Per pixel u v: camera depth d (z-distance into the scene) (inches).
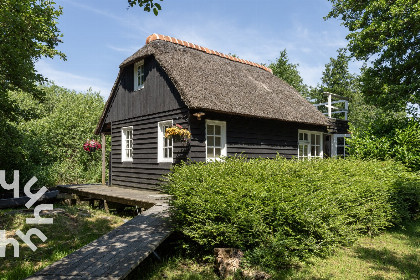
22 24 302.2
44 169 561.9
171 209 209.8
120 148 466.6
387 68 520.1
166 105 377.4
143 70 430.0
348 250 211.8
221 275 169.6
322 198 206.1
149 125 407.5
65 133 640.4
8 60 310.2
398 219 265.6
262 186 194.9
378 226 249.3
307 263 185.0
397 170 315.6
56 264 159.9
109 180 483.5
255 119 414.6
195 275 173.2
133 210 364.8
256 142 412.8
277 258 175.3
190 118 344.2
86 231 278.2
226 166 226.2
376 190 260.5
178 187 205.0
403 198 285.6
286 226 189.0
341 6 561.6
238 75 473.7
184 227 196.5
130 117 446.9
